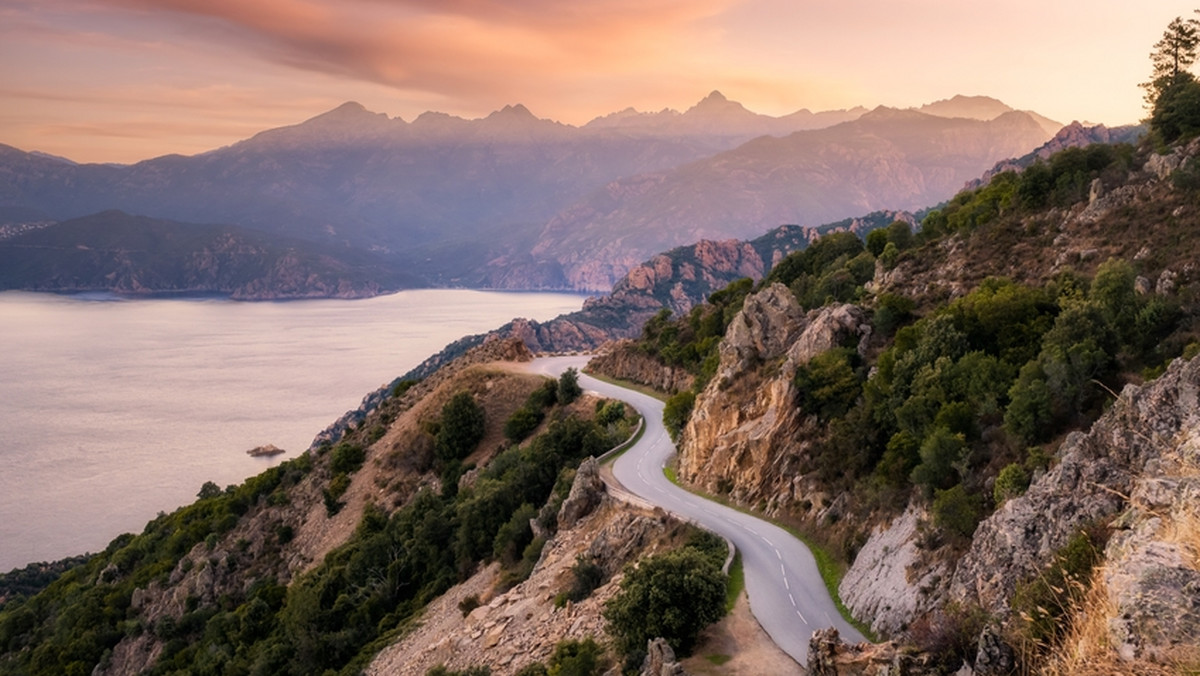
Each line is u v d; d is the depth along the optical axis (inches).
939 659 808.9
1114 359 1631.4
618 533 2005.4
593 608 1716.3
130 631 3582.7
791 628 1385.3
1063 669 545.6
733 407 2396.7
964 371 1782.7
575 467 2842.0
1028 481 1269.7
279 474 4589.1
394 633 2507.4
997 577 929.5
